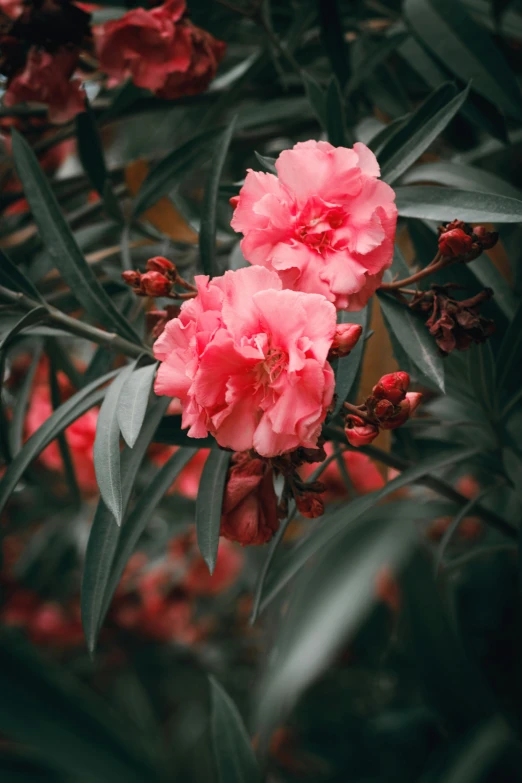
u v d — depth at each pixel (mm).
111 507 368
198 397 358
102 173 542
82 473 688
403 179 513
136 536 431
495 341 501
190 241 578
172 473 445
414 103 652
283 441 356
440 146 662
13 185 718
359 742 766
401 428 535
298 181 386
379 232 377
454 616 611
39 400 699
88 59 604
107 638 944
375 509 572
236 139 662
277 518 401
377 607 789
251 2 570
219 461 406
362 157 395
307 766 794
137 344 455
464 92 434
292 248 379
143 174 601
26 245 613
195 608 955
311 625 548
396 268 443
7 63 535
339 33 553
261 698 537
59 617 931
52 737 567
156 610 915
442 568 549
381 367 482
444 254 393
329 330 354
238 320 358
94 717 581
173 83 538
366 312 403
